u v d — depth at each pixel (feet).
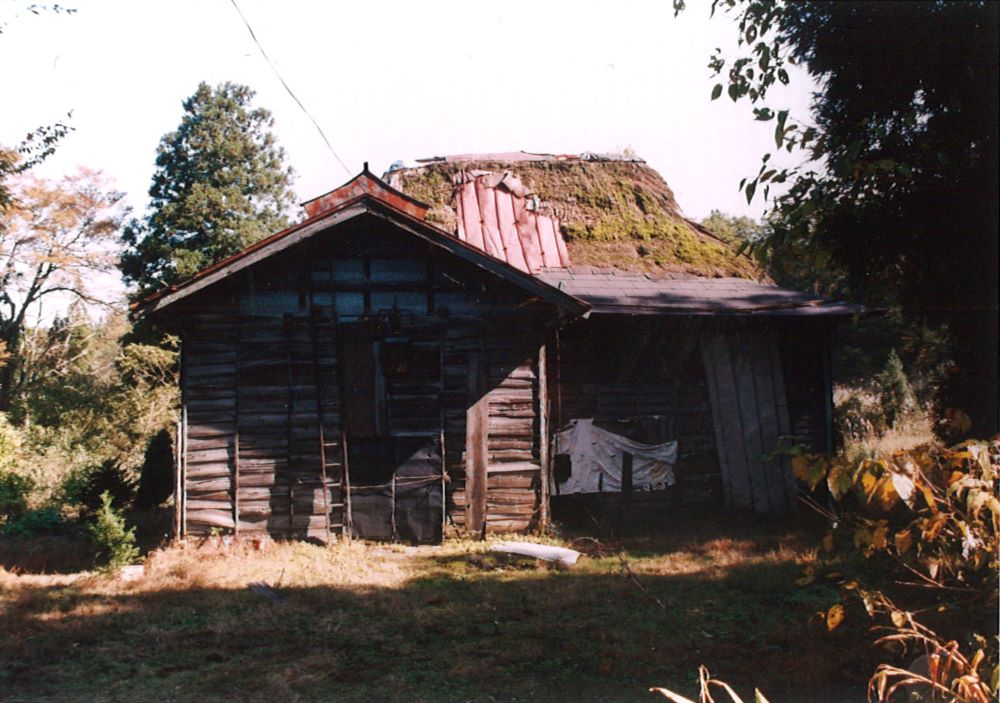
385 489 40.40
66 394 86.63
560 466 44.45
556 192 57.88
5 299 81.51
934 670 12.80
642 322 45.75
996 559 13.58
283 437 39.88
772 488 45.68
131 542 39.37
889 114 17.01
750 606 27.27
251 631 25.50
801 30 16.97
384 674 21.49
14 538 42.27
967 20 15.85
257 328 40.16
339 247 40.81
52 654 23.53
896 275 17.87
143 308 37.76
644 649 23.13
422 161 61.00
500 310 41.75
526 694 19.90
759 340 46.73
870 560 22.82
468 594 29.96
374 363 40.75
